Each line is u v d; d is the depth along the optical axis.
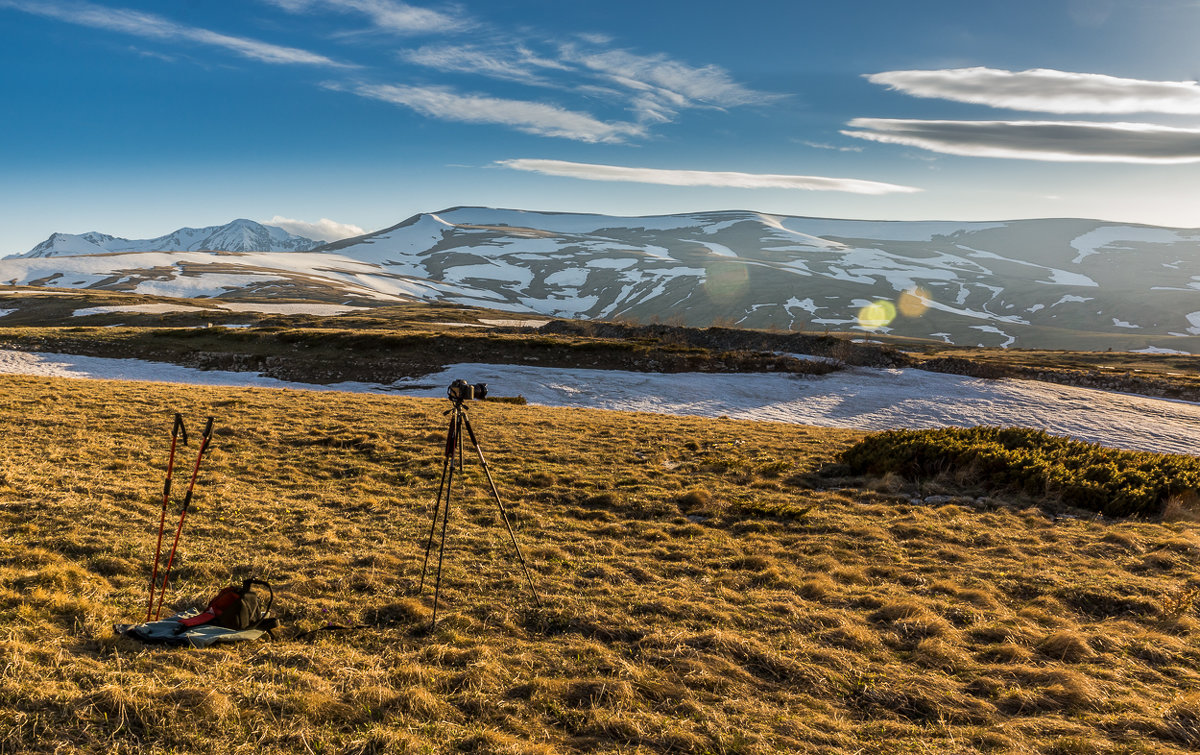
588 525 12.95
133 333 64.31
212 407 24.45
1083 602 9.65
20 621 7.13
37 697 5.61
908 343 182.38
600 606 8.86
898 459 18.14
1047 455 18.36
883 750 5.73
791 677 7.10
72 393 25.69
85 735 5.26
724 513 14.11
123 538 10.34
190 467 15.66
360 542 11.14
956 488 16.98
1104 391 57.62
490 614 8.45
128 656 6.63
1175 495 15.77
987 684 7.03
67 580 8.38
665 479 16.80
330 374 53.69
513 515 13.34
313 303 192.25
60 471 14.03
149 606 7.71
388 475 16.20
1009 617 8.91
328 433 20.67
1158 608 9.31
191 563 9.51
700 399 47.94
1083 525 14.14
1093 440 41.22
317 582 9.19
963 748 5.74
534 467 17.39
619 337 81.50
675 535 12.63
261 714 5.73
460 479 15.93
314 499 13.84
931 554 11.88
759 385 53.09
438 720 5.93
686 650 7.46
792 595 9.55
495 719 6.04
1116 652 7.95
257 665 6.70
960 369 62.22
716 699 6.58
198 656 6.76
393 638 7.71
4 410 21.16
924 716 6.48
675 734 5.80
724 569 10.72
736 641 7.66
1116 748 5.72
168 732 5.41
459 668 6.97
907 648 8.02
